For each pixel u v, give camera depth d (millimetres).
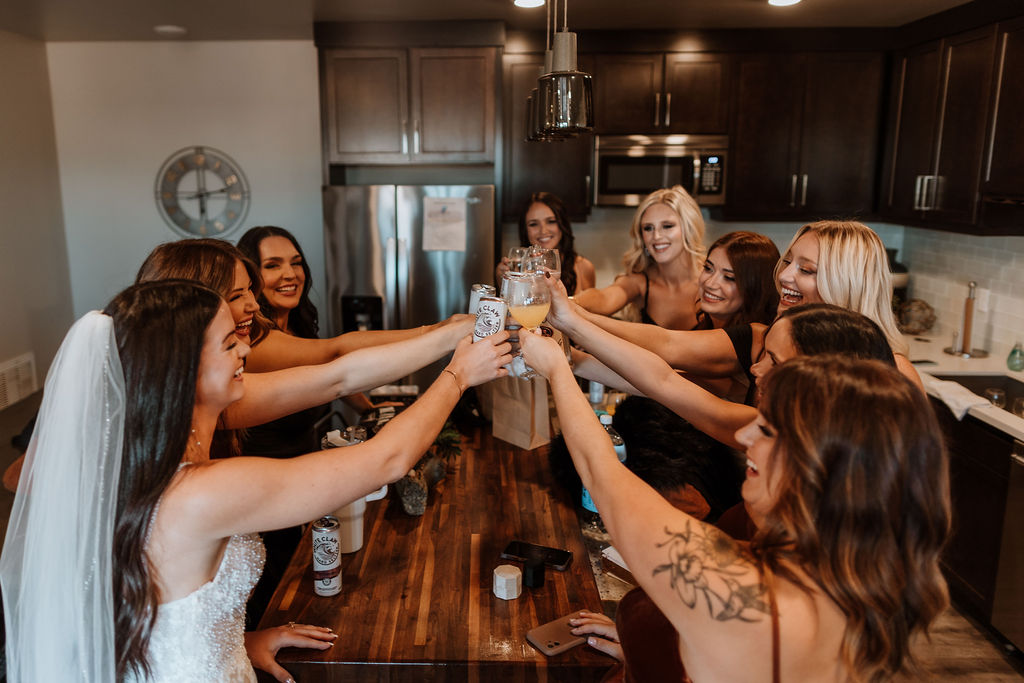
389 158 4828
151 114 5434
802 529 1018
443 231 4719
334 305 4809
